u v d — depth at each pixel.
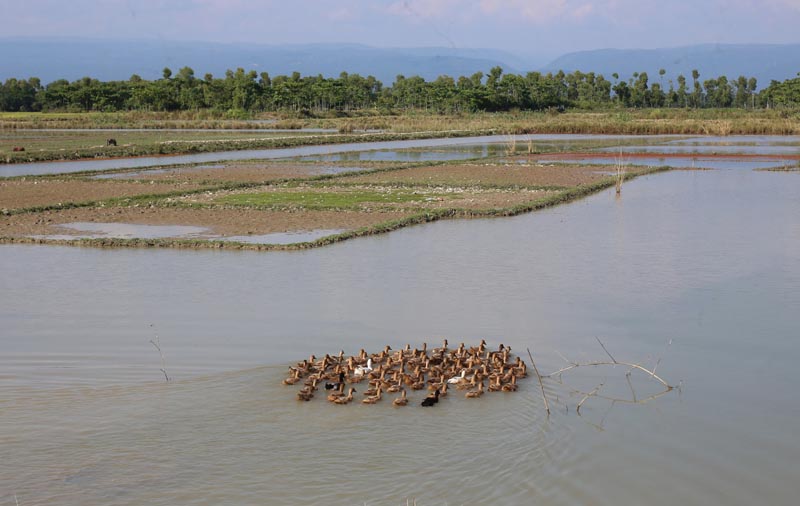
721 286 27.09
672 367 19.80
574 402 17.55
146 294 26.38
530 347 21.27
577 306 24.84
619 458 15.01
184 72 167.38
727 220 39.72
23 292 26.69
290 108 160.12
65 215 42.34
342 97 164.00
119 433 15.81
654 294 26.16
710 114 135.38
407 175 59.81
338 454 15.00
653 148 82.19
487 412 16.92
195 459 14.80
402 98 177.38
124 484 13.91
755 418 16.84
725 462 14.95
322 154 78.44
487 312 24.25
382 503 13.40
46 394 17.89
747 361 20.20
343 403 17.22
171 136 99.25
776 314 24.00
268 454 14.98
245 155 77.06
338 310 24.48
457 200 46.59
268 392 17.91
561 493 13.77
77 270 29.75
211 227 38.56
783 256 31.41
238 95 152.62
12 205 45.28
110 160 71.94
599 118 126.38
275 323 23.22
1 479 14.07
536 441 15.63
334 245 34.06
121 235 36.56
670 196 48.62
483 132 102.31
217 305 25.08
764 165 65.81
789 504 13.57
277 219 40.62
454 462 14.76
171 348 21.06
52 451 15.08
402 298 25.75
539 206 44.25
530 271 29.19
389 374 18.97
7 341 21.62
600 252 32.31
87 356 20.45
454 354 20.02
